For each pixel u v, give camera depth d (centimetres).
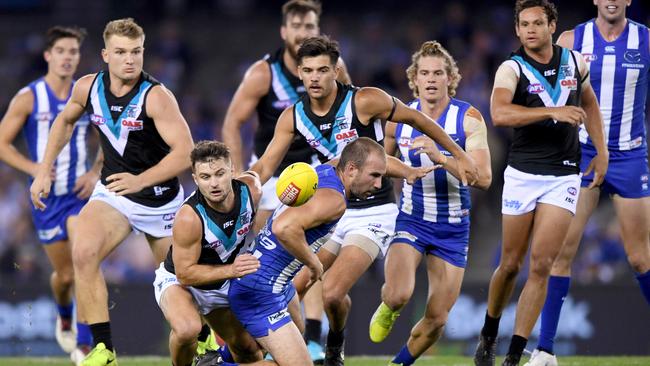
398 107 2441
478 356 2773
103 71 2652
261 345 2350
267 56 3212
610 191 2900
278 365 2317
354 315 3953
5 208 5428
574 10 7094
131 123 2608
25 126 3322
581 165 2883
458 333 3928
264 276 2305
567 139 2583
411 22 7181
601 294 3894
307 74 2405
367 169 2188
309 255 2211
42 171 2730
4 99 6750
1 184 5531
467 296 3938
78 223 2592
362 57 6706
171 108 2616
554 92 2575
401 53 6562
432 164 2642
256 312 2323
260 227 3086
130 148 2641
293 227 2164
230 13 7538
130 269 5044
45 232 3253
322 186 2198
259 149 3250
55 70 3300
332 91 2459
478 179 2491
